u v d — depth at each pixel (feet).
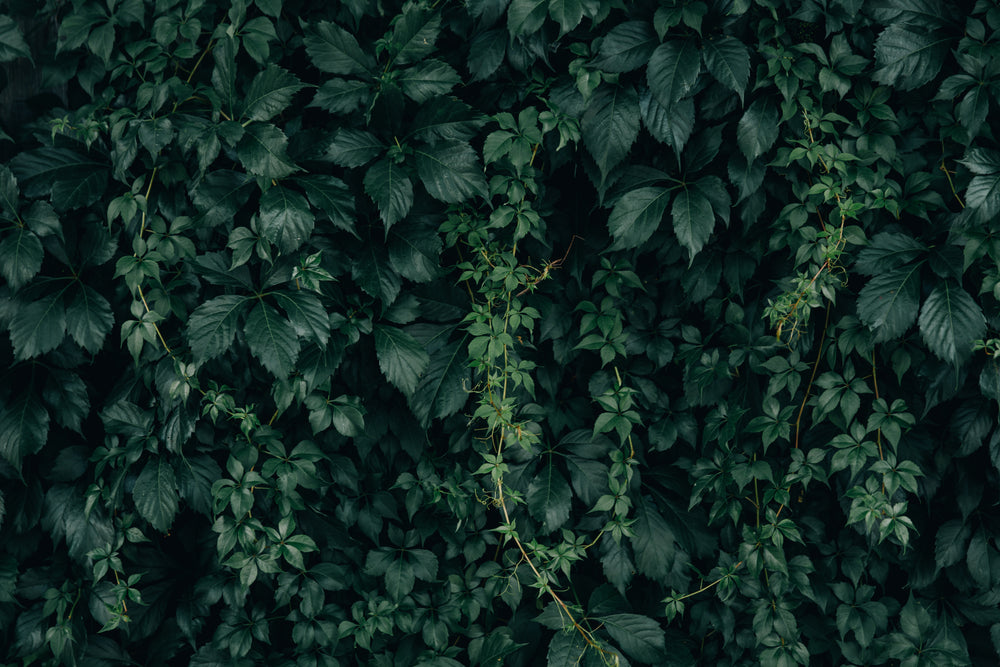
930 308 6.45
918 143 6.76
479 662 7.02
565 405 7.16
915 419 6.94
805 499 7.22
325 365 6.44
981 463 6.94
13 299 6.63
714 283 6.87
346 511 7.07
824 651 7.14
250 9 6.70
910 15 6.55
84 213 6.85
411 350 6.53
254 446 6.70
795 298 6.61
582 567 7.30
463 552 7.09
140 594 6.91
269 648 7.14
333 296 6.59
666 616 6.96
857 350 6.69
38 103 6.98
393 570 6.93
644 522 6.98
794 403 7.01
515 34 6.20
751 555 6.89
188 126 6.36
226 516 6.68
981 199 6.36
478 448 6.97
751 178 6.55
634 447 7.03
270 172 6.11
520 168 6.50
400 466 7.18
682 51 6.31
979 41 6.48
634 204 6.55
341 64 6.40
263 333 6.21
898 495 6.93
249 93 6.30
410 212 6.70
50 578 7.05
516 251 6.95
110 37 6.60
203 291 6.78
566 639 6.89
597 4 6.22
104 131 6.72
